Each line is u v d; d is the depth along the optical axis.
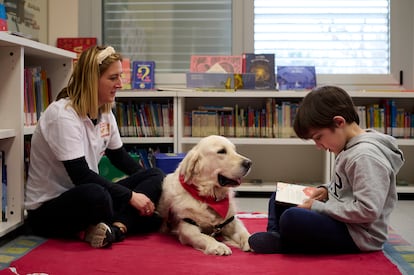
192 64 3.65
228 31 3.86
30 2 3.41
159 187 2.15
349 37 3.79
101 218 1.95
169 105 3.50
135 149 3.53
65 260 1.69
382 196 1.62
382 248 1.80
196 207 1.91
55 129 1.99
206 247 1.77
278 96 3.38
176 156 2.95
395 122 3.49
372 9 3.77
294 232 1.69
